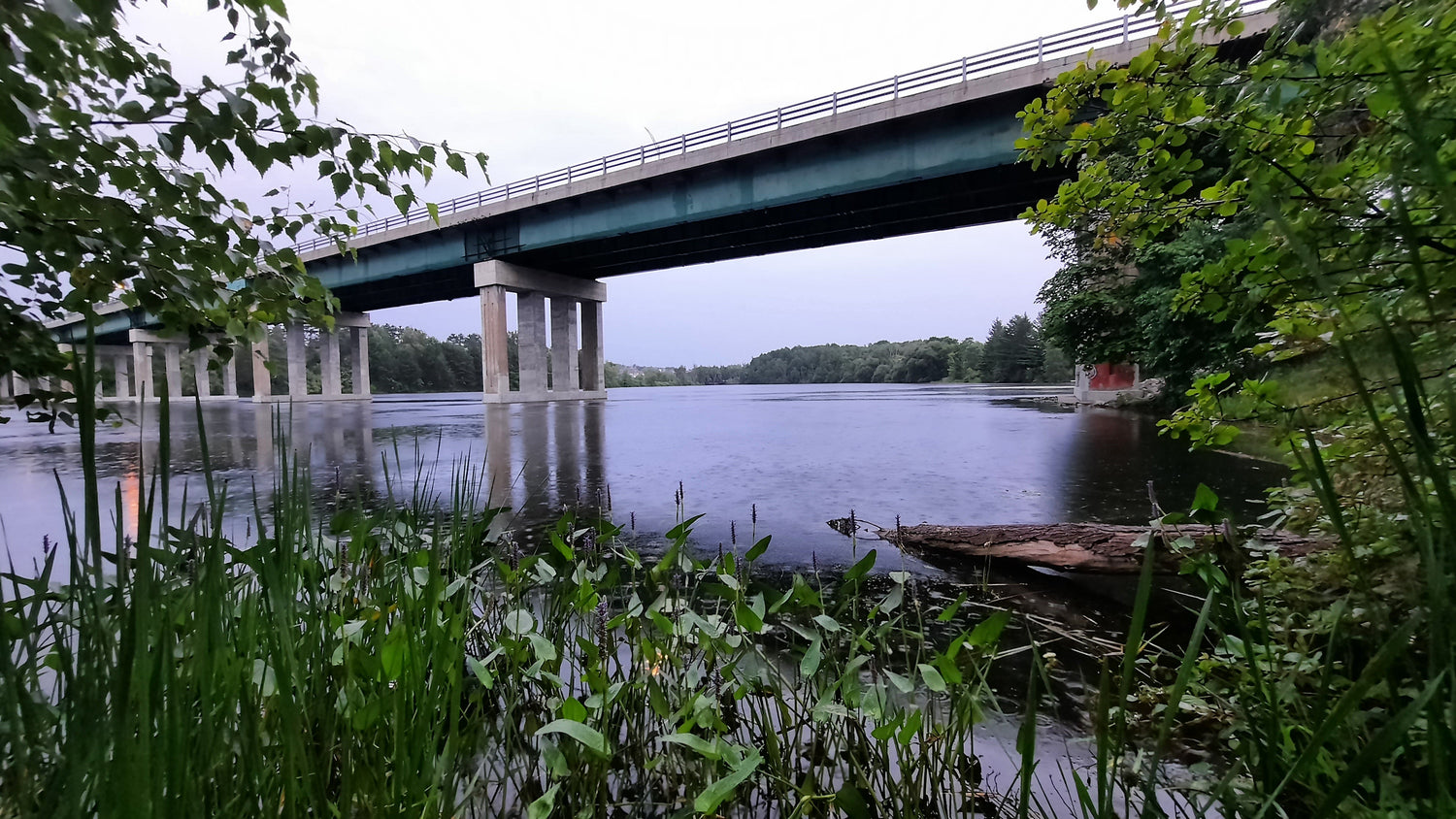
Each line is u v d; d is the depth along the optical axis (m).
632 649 2.15
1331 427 1.43
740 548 4.54
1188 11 1.73
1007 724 2.17
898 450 10.54
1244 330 1.76
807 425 16.39
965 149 17.89
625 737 1.95
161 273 2.02
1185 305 1.88
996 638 1.60
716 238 28.83
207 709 0.90
